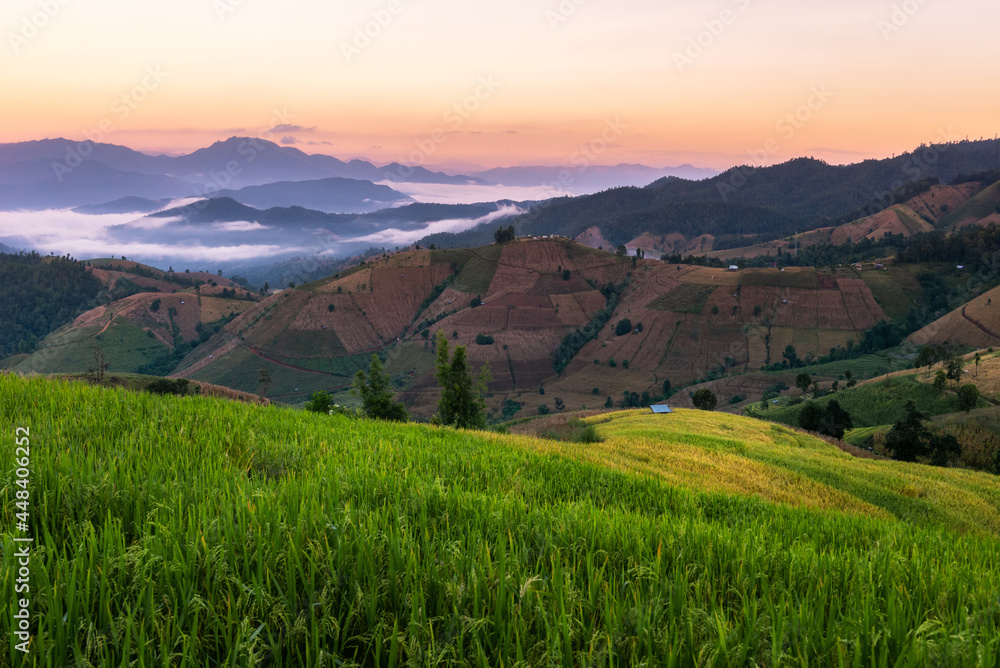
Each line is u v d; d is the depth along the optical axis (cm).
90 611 316
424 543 423
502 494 757
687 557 500
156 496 475
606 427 4894
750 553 524
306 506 483
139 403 1010
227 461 685
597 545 507
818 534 870
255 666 286
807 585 468
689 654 319
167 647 283
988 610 397
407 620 337
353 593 349
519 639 319
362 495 584
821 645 336
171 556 365
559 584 376
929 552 734
